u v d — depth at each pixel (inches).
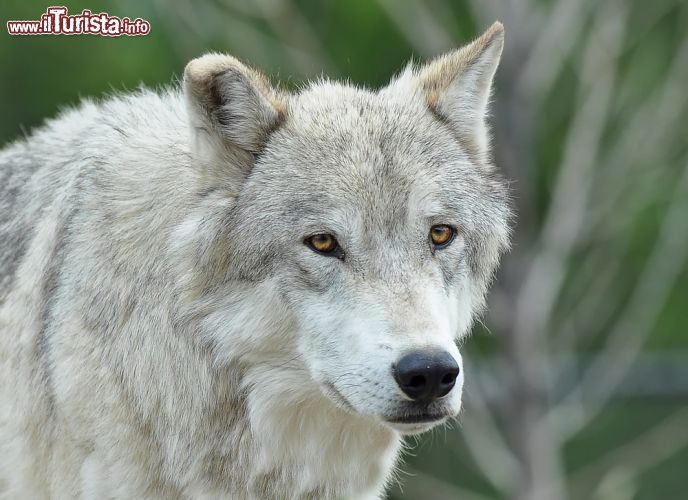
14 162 460.1
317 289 379.9
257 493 406.0
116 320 392.2
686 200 975.6
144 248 394.0
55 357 396.8
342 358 372.2
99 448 390.9
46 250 413.7
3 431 423.8
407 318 366.0
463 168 409.4
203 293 390.6
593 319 1091.9
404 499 1035.9
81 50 1034.7
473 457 971.9
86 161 413.1
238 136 393.4
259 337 387.5
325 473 412.8
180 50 895.1
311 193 381.4
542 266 877.8
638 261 1082.1
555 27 869.2
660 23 1025.5
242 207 388.5
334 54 982.4
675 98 921.5
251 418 396.2
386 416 362.9
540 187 1042.7
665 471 1109.7
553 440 898.7
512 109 868.0
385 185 382.3
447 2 979.3
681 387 1016.9
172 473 396.2
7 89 1038.4
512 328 872.9
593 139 899.4
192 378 393.7
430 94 418.9
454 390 364.8
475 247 409.7
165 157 402.3
